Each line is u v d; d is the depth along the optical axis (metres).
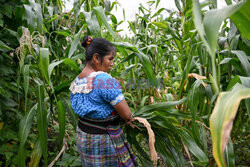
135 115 1.42
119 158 1.09
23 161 1.17
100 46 1.07
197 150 1.28
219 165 0.39
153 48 1.99
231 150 1.04
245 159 1.69
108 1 1.87
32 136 1.72
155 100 2.09
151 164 1.43
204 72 1.40
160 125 1.34
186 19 1.57
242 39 1.21
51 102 1.34
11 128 1.65
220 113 0.43
